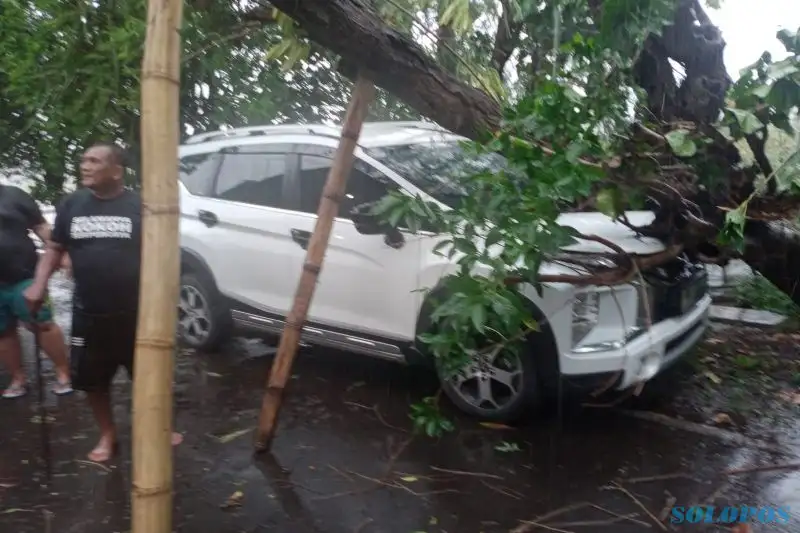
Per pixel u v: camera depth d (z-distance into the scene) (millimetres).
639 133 3744
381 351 5207
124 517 3848
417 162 5215
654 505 3934
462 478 4254
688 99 4137
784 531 3666
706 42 4105
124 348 4199
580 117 3367
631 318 4621
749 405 5223
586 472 4309
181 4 2555
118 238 4008
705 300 5430
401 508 3938
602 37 3609
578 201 4078
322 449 4645
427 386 5711
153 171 2547
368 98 4133
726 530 3682
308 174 5598
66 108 7199
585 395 4691
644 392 5438
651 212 5145
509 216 3385
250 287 5902
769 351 6297
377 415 5172
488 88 4809
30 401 5387
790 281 4500
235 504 3977
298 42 4996
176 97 2564
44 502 3986
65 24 6836
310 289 4383
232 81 7547
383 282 5055
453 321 3547
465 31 5043
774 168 3752
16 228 4988
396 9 4648
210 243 6105
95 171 3930
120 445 4664
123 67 6652
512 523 3781
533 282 3668
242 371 6059
